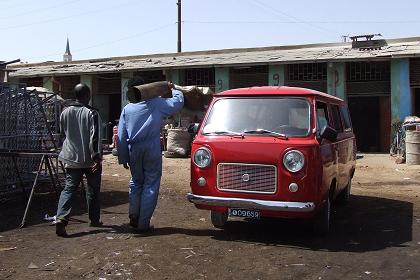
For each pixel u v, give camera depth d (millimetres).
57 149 8547
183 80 21094
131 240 5902
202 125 6453
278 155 5719
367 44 19656
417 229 6785
